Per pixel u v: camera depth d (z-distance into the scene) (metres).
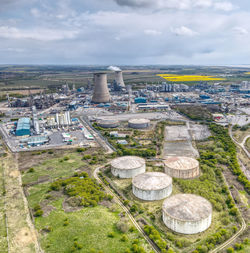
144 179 93.75
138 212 79.88
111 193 92.75
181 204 77.00
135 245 62.34
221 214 78.38
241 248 63.28
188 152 135.50
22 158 127.69
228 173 107.75
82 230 69.06
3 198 88.19
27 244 64.94
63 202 84.62
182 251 62.47
